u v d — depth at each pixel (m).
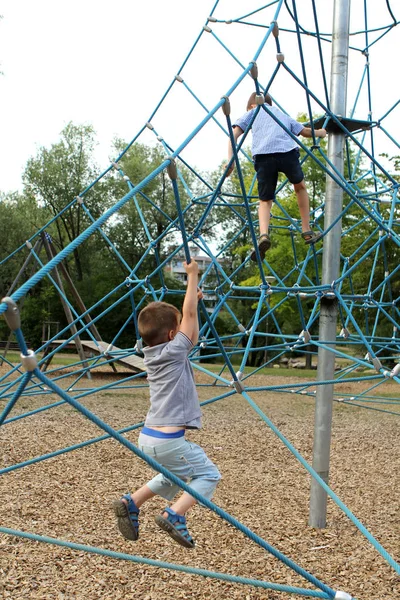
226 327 33.69
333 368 5.80
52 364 20.92
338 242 5.61
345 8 5.55
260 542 2.88
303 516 6.09
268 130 4.94
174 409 3.12
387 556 3.11
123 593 4.18
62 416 10.83
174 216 32.38
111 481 6.92
